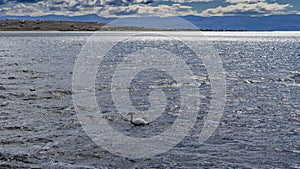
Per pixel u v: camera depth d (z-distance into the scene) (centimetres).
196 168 1819
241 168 1814
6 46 12319
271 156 1975
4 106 3056
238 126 2573
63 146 2109
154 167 1834
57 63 6750
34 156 1945
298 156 1977
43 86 4088
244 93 3844
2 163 1842
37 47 11912
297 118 2802
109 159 1931
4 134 2308
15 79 4556
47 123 2583
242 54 10056
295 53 10394
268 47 13800
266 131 2450
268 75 5341
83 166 1827
